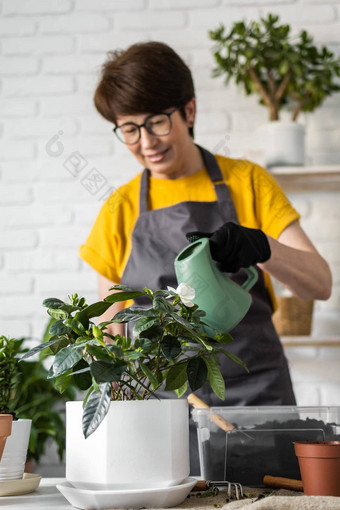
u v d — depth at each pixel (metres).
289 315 2.15
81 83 2.56
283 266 1.29
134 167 2.49
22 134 2.54
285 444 0.91
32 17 2.60
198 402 0.98
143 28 2.56
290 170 2.21
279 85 2.36
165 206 1.59
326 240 2.42
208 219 1.51
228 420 0.92
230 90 2.50
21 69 2.57
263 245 1.13
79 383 0.81
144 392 0.82
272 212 1.51
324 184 2.36
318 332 2.36
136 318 0.77
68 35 2.58
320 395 2.32
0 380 0.99
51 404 2.21
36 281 2.47
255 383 1.35
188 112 1.56
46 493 0.89
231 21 2.53
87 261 1.63
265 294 1.49
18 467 0.92
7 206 2.51
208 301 1.05
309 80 2.26
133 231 1.55
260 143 2.32
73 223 2.49
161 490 0.73
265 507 0.66
